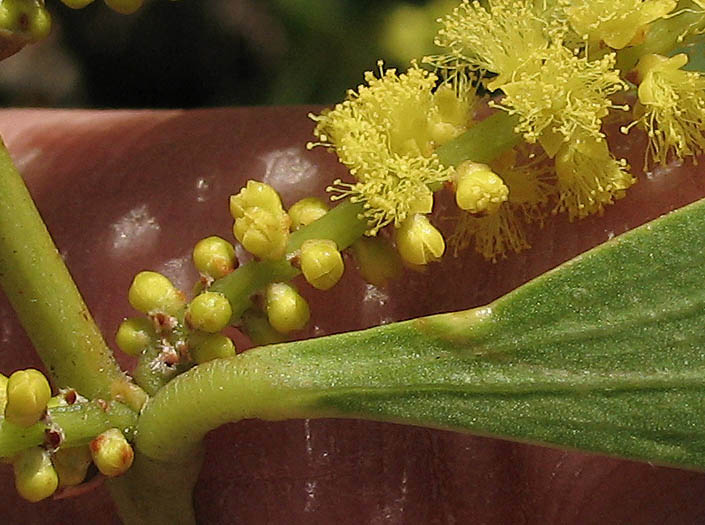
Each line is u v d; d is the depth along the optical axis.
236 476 0.09
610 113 0.08
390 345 0.07
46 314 0.08
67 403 0.08
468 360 0.07
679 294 0.07
